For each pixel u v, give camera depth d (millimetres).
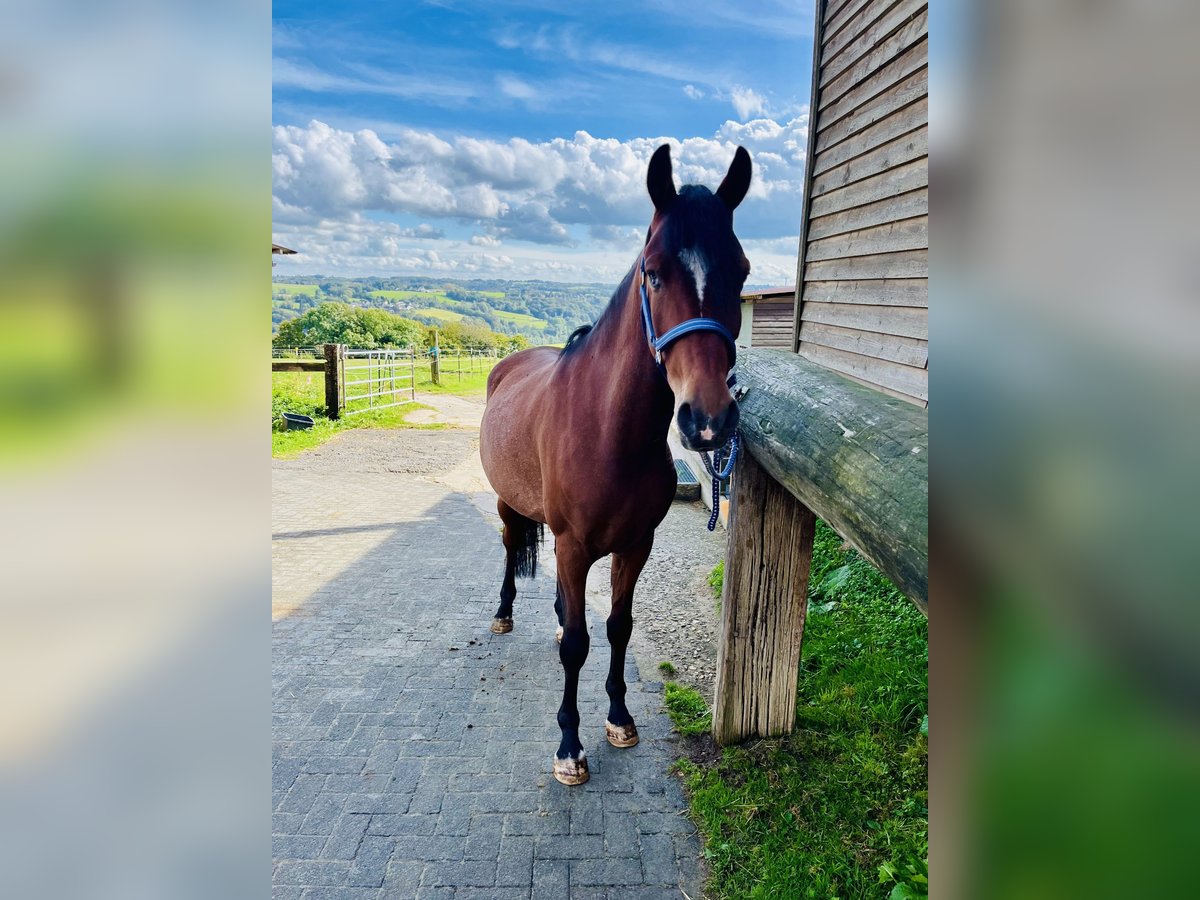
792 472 1656
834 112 4340
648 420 1947
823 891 1736
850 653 2832
